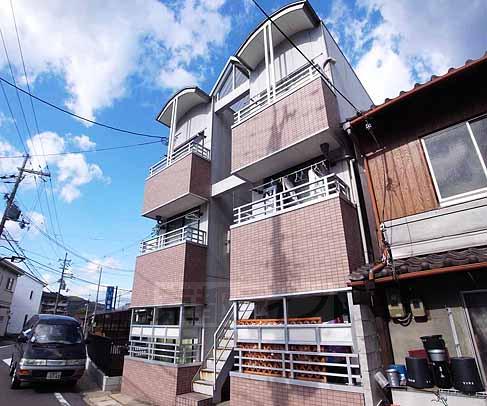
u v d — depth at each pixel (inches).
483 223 186.5
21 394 349.4
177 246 390.0
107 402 338.0
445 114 219.8
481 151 200.1
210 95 504.4
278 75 376.2
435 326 188.7
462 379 157.9
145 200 489.4
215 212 433.1
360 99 398.6
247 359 264.8
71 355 395.2
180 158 443.5
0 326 1049.5
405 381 180.7
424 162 221.8
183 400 298.2
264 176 350.9
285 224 266.5
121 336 530.9
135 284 445.1
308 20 355.6
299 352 225.0
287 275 250.8
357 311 204.4
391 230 223.1
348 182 277.3
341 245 225.0
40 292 1477.6
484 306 175.0
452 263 162.2
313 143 285.6
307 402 210.5
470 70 197.0
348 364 200.1
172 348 348.5
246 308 360.2
